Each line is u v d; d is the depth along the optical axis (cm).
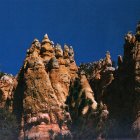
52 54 13412
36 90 12181
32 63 12550
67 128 11725
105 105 11194
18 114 12500
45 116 11756
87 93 11862
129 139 10262
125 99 11000
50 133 11494
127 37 11469
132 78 10731
